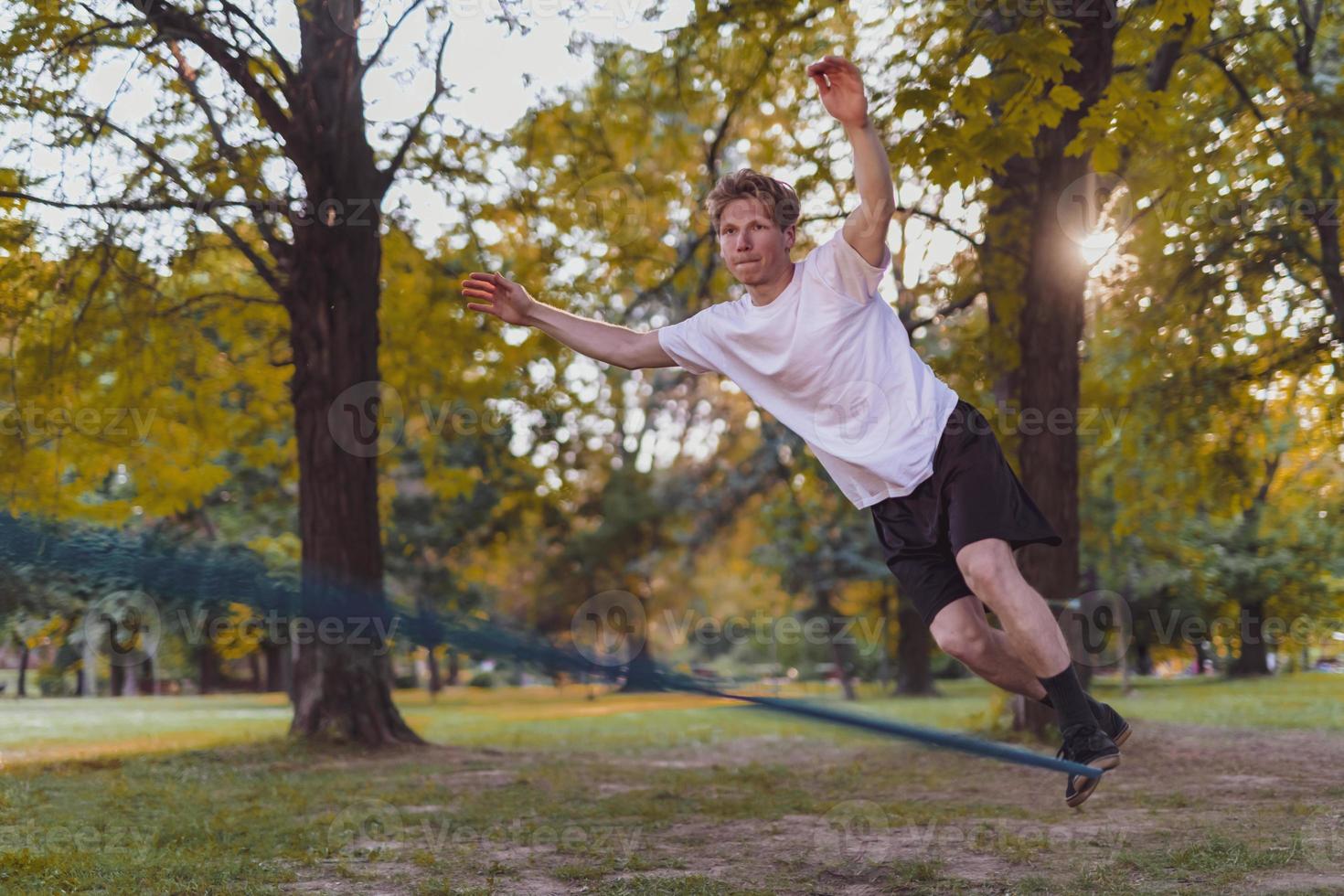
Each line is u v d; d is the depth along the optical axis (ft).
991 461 9.63
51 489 41.09
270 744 40.01
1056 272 40.63
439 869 18.75
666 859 19.54
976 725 45.57
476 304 11.04
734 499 112.16
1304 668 109.91
